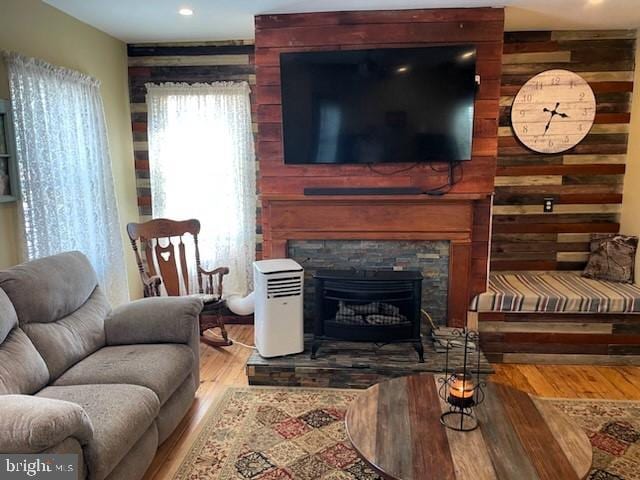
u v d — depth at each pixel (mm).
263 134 3418
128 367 2355
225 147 4105
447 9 3141
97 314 2746
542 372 3383
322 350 3301
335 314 3230
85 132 3326
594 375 3328
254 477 2229
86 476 1719
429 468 1628
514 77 3791
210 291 3930
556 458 1680
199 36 3873
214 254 4246
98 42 3633
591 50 3713
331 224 3469
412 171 3334
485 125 3240
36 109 2811
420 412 1992
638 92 3641
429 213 3385
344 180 3402
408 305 3152
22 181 2721
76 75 3215
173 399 2510
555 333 3473
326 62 3199
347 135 3283
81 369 2346
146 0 2973
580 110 3793
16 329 2205
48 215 2906
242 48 4004
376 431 1853
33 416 1521
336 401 2932
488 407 2029
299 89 3260
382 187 3359
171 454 2404
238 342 3953
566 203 3945
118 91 3953
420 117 3193
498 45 3148
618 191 3896
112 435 1838
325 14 3227
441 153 3229
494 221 4004
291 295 3160
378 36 3217
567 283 3734
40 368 2162
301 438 2537
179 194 4172
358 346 3357
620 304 3355
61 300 2477
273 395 3016
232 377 3303
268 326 3141
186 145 4105
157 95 4066
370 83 3189
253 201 4211
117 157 3941
